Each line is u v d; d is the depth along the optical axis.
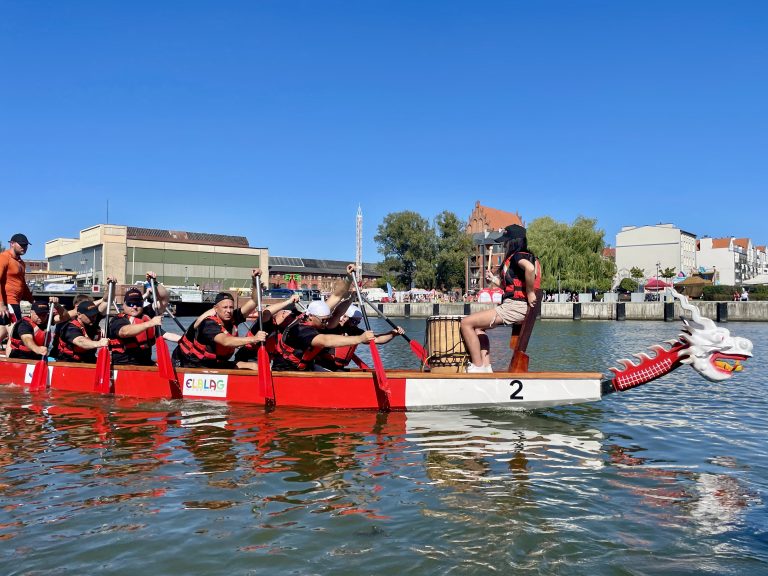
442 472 4.98
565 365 13.48
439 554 3.44
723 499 4.37
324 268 123.56
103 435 6.20
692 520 3.96
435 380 7.30
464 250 84.00
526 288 7.30
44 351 9.29
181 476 4.83
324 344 7.46
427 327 8.12
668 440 6.16
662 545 3.58
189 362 8.41
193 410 7.46
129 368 8.51
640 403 8.30
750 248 115.62
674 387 9.80
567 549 3.51
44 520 3.91
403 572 3.23
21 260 10.38
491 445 5.88
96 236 75.25
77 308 9.35
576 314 44.22
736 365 6.29
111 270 74.12
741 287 49.22
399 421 6.85
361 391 7.37
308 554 3.44
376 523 3.88
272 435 6.19
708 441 6.14
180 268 80.56
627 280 72.06
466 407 7.32
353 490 4.52
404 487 4.59
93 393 8.65
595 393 6.89
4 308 9.91
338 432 6.34
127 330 8.52
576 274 54.19
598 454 5.61
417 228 83.62
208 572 3.23
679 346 6.53
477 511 4.10
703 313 41.53
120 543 3.57
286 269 114.38
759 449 5.83
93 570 3.24
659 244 97.19
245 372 7.82
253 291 8.46
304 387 7.55
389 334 8.17
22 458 5.35
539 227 57.06
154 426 6.61
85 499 4.30
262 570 3.26
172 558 3.39
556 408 7.79
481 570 3.26
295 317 8.34
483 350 7.77
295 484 4.65
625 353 16.58
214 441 5.95
